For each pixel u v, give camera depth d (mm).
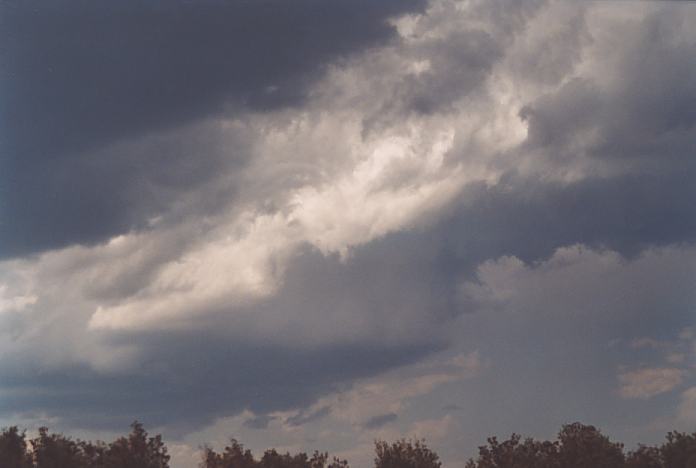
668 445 62062
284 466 63375
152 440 59594
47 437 55406
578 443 63781
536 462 63938
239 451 63344
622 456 63219
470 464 66062
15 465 52688
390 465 65500
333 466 64688
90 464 56906
